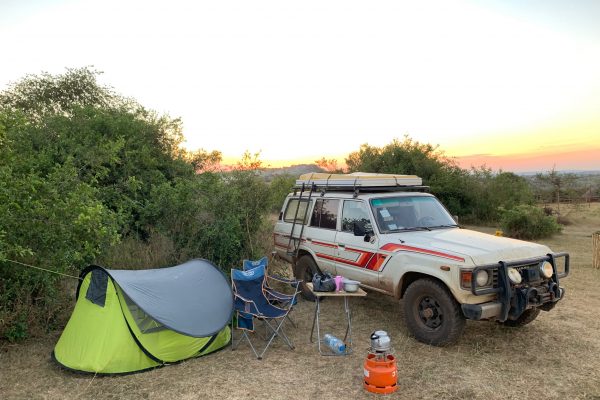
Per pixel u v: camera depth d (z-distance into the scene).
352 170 21.94
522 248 5.91
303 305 7.94
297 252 8.45
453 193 20.47
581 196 25.22
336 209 7.69
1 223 5.61
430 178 20.19
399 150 20.64
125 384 4.95
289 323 7.02
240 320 6.01
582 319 7.05
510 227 16.72
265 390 4.83
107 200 10.00
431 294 5.88
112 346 5.20
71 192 6.34
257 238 9.71
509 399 4.60
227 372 5.27
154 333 5.43
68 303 6.98
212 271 6.38
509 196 20.19
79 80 15.95
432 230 6.99
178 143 13.69
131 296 5.25
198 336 5.35
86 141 10.68
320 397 4.68
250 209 9.76
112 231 6.82
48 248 6.16
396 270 6.32
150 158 12.09
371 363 4.82
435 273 5.73
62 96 15.84
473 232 6.86
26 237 5.94
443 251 5.77
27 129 10.02
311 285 6.07
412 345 5.97
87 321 5.50
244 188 9.96
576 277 9.96
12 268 6.04
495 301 5.62
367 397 4.68
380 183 7.51
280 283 9.20
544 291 5.77
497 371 5.23
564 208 23.84
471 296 5.48
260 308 5.89
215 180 9.65
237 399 4.64
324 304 8.00
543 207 20.94
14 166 7.00
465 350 5.82
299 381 5.04
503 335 6.35
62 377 5.12
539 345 5.99
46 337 6.28
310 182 8.58
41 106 14.62
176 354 5.54
